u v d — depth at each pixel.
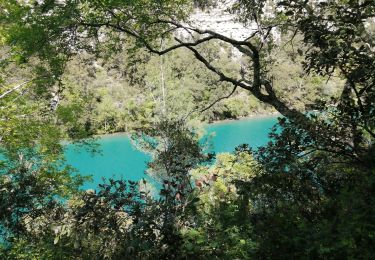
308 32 3.54
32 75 9.70
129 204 3.54
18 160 9.84
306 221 3.28
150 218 3.36
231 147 36.31
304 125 4.12
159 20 7.63
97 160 37.59
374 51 3.38
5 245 4.70
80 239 3.57
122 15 7.13
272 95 6.15
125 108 50.88
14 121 9.82
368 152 3.88
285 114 5.70
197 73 45.22
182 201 3.67
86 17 6.98
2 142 10.09
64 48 7.13
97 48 7.86
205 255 3.10
